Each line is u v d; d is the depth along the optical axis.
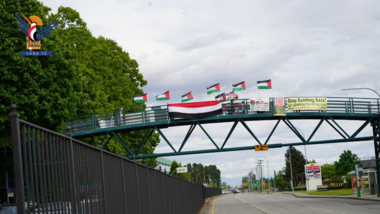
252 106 40.62
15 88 28.55
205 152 40.50
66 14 47.66
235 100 43.53
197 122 40.09
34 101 28.83
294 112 41.22
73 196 6.12
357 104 42.28
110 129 39.69
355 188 55.50
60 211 5.65
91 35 48.59
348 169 127.19
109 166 8.43
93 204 7.10
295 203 43.41
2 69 28.12
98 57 48.53
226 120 41.47
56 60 31.05
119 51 57.72
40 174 5.08
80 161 6.65
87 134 39.69
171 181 19.09
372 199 39.25
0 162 29.25
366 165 67.75
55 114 30.52
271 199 61.88
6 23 29.09
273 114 40.47
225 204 51.66
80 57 46.16
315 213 27.48
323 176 153.00
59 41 32.69
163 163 137.50
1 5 29.09
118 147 48.94
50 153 5.47
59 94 30.92
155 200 14.20
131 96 55.31
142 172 12.20
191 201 29.31
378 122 42.47
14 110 4.52
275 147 41.28
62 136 5.92
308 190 89.25
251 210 34.97
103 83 50.09
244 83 44.53
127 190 9.88
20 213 4.35
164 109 40.47
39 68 29.73
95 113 41.03
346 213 26.12
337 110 41.91
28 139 4.87
